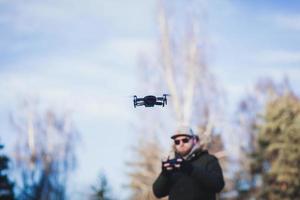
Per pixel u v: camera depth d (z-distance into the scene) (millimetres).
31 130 54281
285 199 35750
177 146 5855
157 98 5871
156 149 37625
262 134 37156
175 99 36781
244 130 52219
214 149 35781
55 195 53031
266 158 38281
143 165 37844
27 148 53219
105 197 27594
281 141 35938
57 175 54062
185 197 5668
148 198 17750
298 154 35156
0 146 20641
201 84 37656
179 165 5613
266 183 37781
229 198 40562
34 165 52656
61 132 55844
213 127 36594
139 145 38250
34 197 50344
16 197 21625
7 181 21000
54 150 55062
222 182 5691
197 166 5652
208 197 5684
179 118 36562
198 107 37281
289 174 35219
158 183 5840
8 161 21172
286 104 36750
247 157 43156
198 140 5938
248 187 43625
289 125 35844
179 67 37625
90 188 27734
